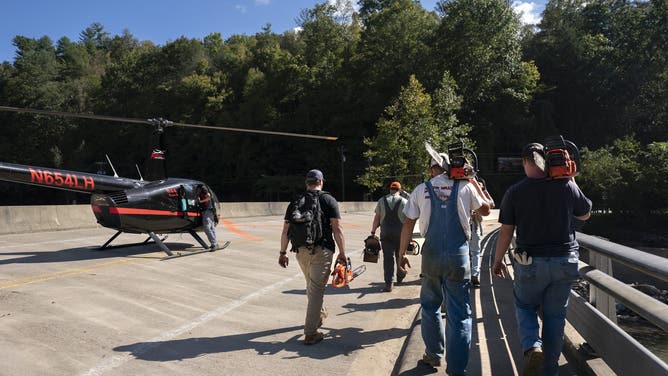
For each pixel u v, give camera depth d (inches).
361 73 2635.3
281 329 217.5
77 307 236.2
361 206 1402.6
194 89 3129.9
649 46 2566.4
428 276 158.2
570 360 163.3
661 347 406.6
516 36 2463.1
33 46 4768.7
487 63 2401.6
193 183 435.8
